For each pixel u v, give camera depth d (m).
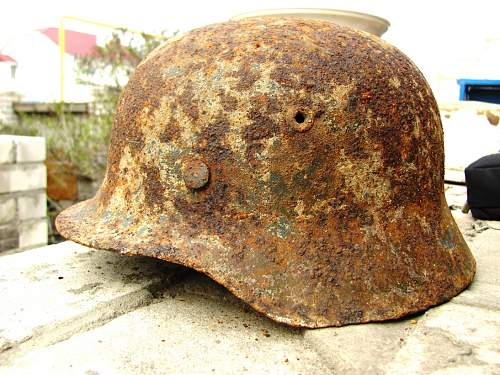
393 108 0.28
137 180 0.29
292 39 0.28
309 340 0.24
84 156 1.21
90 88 1.27
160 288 0.32
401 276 0.27
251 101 0.27
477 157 0.86
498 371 0.21
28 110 1.26
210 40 0.29
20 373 0.22
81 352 0.24
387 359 0.22
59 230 0.31
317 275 0.26
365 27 0.56
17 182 0.77
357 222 0.27
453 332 0.25
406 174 0.29
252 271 0.26
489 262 0.36
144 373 0.22
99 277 0.33
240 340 0.25
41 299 0.29
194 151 0.27
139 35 1.27
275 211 0.27
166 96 0.28
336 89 0.27
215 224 0.27
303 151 0.27
